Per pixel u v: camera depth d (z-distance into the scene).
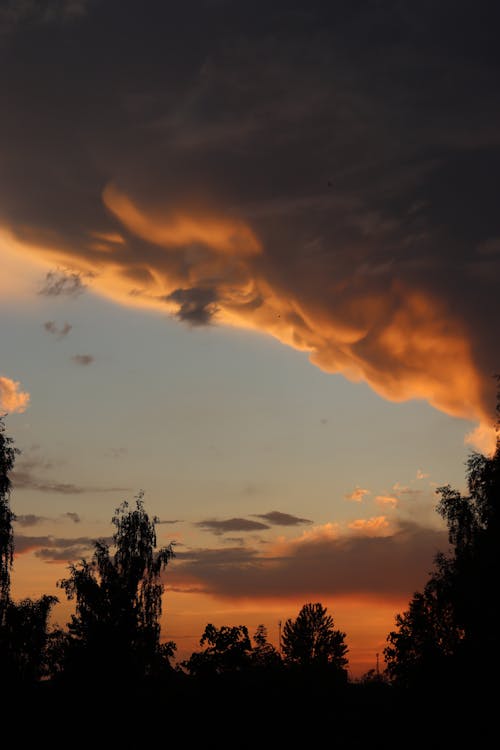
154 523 73.81
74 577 68.00
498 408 55.12
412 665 58.50
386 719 63.81
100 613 66.69
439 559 56.84
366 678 97.88
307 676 73.38
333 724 67.88
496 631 49.84
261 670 71.88
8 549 57.44
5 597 57.47
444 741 51.00
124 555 71.44
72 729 58.16
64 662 61.47
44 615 58.69
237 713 64.12
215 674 65.12
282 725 65.50
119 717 60.41
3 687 55.91
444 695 51.62
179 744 60.91
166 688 64.94
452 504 55.12
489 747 48.53
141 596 71.00
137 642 66.62
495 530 51.22
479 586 50.50
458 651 51.91
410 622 60.47
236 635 67.81
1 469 58.06
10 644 57.25
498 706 48.81
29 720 56.62
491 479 52.47
